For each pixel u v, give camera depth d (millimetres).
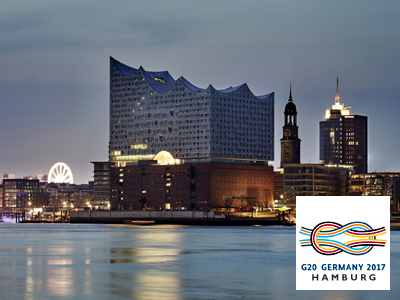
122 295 106938
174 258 171125
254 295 107875
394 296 106312
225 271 141250
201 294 108438
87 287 115312
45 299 103375
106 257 173000
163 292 110312
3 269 143000
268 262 161125
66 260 164500
